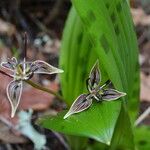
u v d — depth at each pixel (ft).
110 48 0.56
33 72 0.55
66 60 0.73
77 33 0.72
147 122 0.96
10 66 0.55
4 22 1.16
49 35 1.17
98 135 0.52
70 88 0.73
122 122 0.63
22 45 1.11
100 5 0.55
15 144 0.91
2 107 0.93
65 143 0.90
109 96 0.56
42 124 0.57
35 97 0.97
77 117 0.55
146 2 1.27
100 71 0.61
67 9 1.25
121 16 0.62
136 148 0.74
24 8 1.25
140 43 1.18
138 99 0.77
